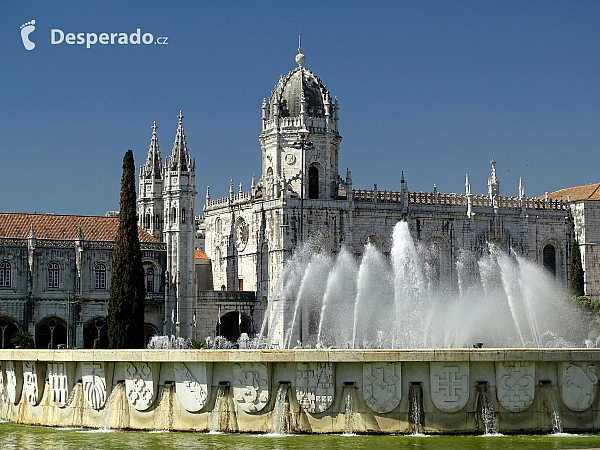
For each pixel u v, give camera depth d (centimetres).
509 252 14312
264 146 13575
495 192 14388
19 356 6156
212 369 5541
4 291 11888
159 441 5300
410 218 13688
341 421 5388
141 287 10531
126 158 10600
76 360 5844
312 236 13050
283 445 5097
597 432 5531
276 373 5462
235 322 13462
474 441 5206
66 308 12119
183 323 12669
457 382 5381
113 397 5800
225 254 14350
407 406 5384
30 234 12038
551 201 14850
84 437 5522
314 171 13462
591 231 14800
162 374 5678
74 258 12219
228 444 5156
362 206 13388
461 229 14050
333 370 5394
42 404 6144
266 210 13238
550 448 5012
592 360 5534
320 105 13550
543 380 5519
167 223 12812
